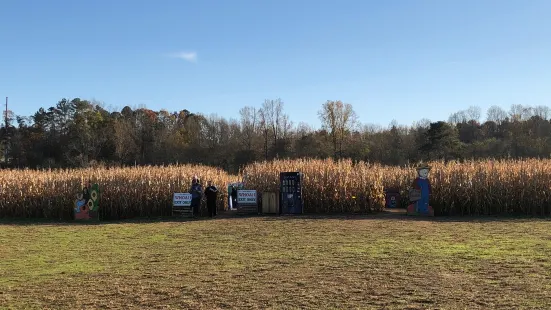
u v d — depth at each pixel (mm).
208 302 6723
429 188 19062
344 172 21438
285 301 6641
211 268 9039
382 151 56688
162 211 21594
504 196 19312
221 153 61531
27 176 22500
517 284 7176
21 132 67188
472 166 20781
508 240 11656
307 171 21688
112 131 63750
